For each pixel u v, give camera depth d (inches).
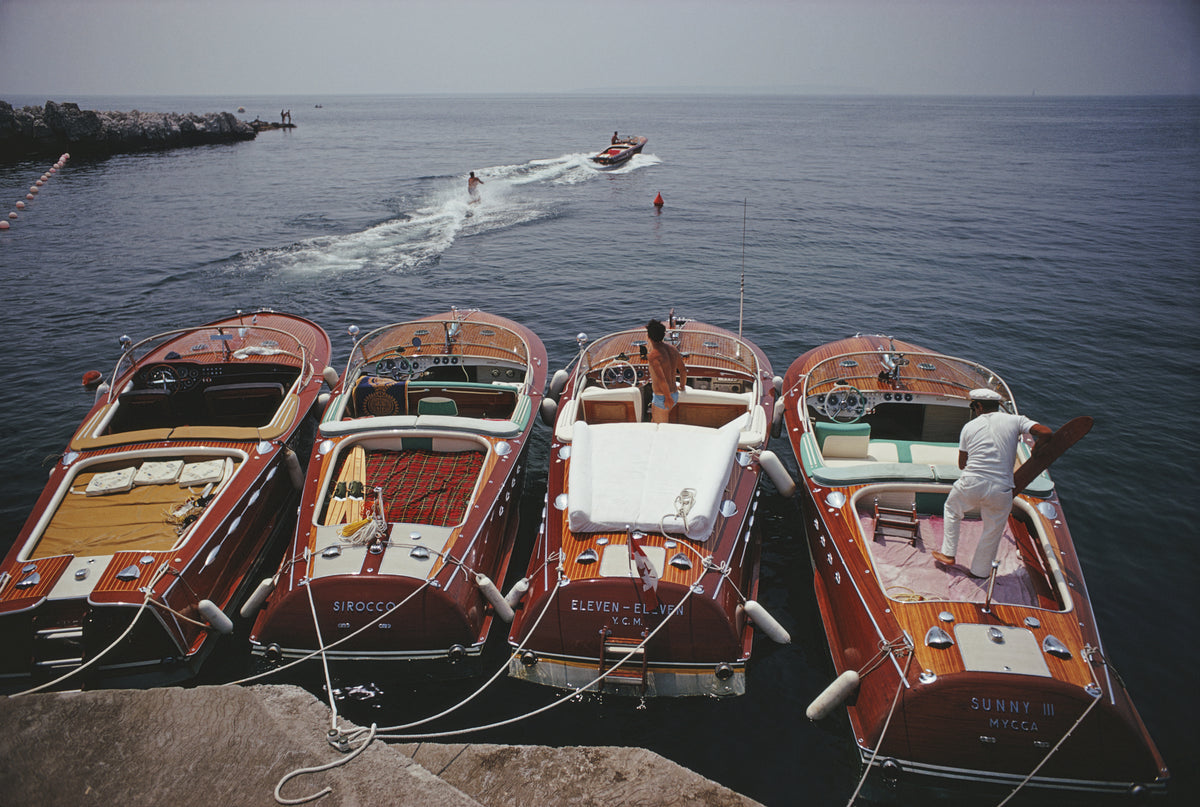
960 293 728.3
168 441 322.7
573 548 257.9
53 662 247.1
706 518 253.9
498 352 412.2
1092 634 221.5
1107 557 327.9
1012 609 225.9
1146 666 268.5
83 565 254.2
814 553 299.7
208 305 671.1
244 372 405.7
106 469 312.3
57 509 289.3
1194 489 380.2
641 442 287.7
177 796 137.5
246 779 141.2
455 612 252.2
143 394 368.5
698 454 281.3
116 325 625.0
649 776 166.2
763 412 346.0
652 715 245.9
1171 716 246.7
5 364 544.4
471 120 5049.2
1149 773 202.2
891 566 262.1
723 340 409.1
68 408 476.7
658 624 242.2
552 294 725.3
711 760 229.5
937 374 366.6
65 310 657.6
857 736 221.3
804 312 673.0
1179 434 439.2
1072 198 1336.1
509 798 162.4
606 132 3476.9
